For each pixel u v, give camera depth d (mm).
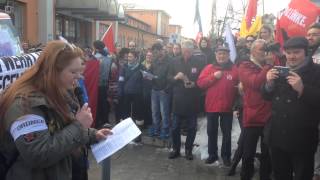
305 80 3859
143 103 9078
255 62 5285
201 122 10047
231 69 6523
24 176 2334
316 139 3992
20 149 2266
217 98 6539
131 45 9562
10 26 3775
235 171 6453
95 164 6738
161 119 8430
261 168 5441
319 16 5574
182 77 6887
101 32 23781
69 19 18828
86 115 2521
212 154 6844
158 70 8086
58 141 2328
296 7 5688
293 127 3889
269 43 5859
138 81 8875
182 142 8289
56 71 2395
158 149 7859
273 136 4055
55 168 2414
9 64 3246
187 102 6957
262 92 4262
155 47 8477
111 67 9281
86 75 7785
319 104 3740
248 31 10289
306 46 3898
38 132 2289
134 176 6223
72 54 2428
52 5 15836
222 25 22250
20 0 13812
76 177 2842
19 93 2336
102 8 17562
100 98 9195
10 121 2291
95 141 2842
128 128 2916
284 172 4188
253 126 5312
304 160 3965
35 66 2428
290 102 3908
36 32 15195
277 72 3920
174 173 6391
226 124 6633
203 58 7223
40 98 2346
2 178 2391
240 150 6145
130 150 7719
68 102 2568
